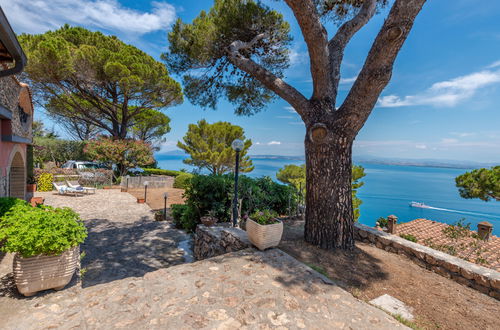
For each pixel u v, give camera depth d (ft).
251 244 13.79
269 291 9.31
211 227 19.38
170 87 56.80
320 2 21.70
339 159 14.16
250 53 24.88
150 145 66.95
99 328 7.10
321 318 7.93
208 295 8.89
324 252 13.75
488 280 10.28
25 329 7.02
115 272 16.60
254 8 20.93
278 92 16.62
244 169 64.49
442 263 12.03
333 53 16.19
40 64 41.52
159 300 8.52
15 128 19.17
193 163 61.67
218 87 25.50
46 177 47.09
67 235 9.23
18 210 10.55
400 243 14.25
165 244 22.36
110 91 56.29
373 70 12.25
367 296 9.88
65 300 8.49
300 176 66.08
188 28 22.84
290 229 18.61
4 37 10.07
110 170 58.34
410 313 8.89
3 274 10.57
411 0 10.81
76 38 52.26
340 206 14.21
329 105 14.82
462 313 9.02
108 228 26.32
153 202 42.96
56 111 58.29
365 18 16.89
